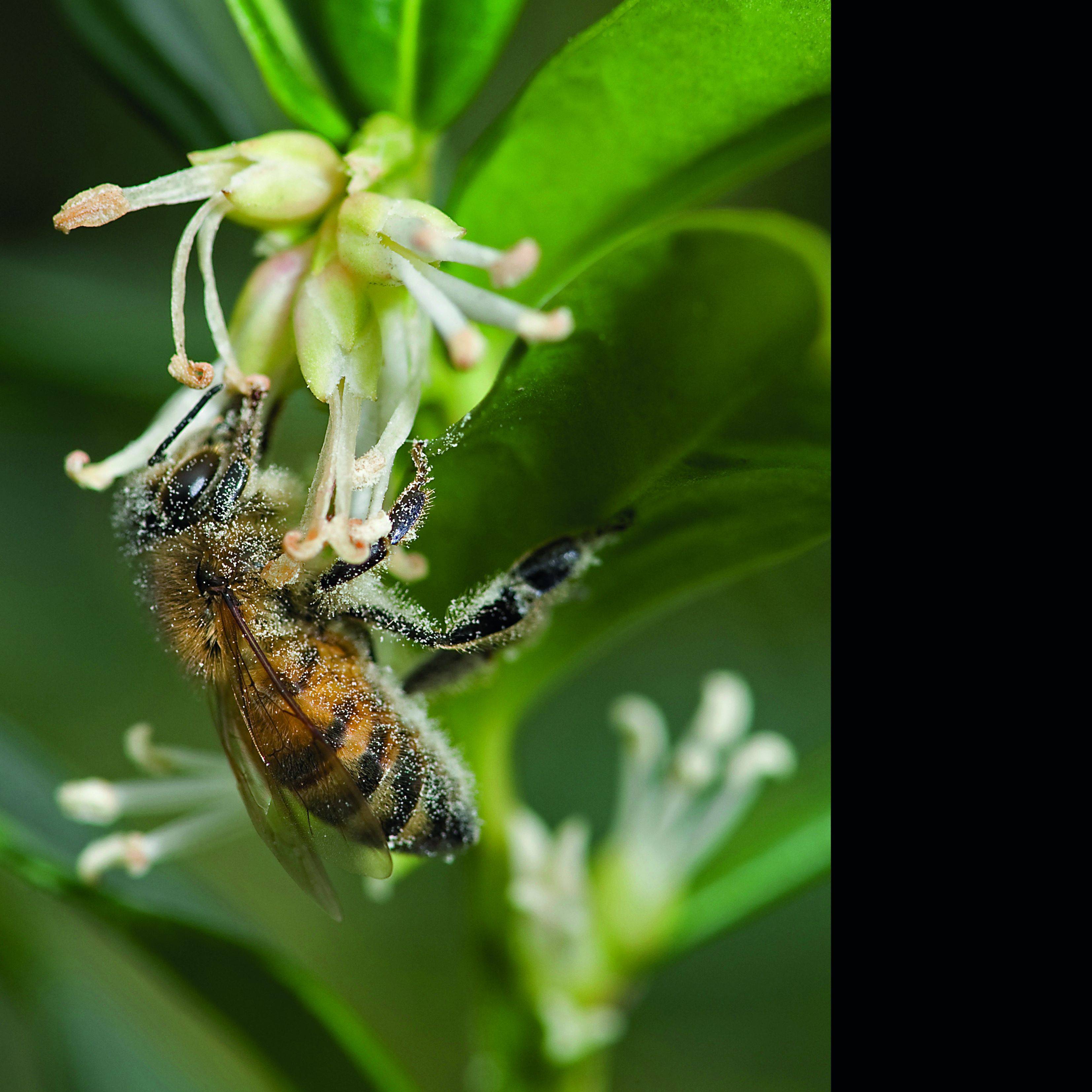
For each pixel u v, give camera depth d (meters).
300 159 0.15
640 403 0.15
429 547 0.15
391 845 0.16
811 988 0.20
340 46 0.15
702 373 0.15
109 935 0.17
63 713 0.22
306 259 0.15
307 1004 0.16
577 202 0.15
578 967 0.16
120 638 0.22
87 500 0.22
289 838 0.16
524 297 0.16
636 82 0.15
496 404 0.15
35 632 0.22
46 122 0.22
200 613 0.16
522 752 0.21
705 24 0.15
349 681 0.16
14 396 0.18
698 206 0.16
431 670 0.16
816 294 0.15
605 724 0.21
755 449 0.15
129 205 0.15
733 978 0.20
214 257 0.19
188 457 0.16
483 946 0.16
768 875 0.17
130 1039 0.18
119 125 0.22
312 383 0.15
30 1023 0.18
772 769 0.17
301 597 0.16
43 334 0.18
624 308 0.15
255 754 0.16
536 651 0.16
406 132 0.15
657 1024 0.20
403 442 0.15
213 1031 0.18
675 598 0.16
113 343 0.18
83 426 0.18
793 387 0.15
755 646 0.21
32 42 0.22
